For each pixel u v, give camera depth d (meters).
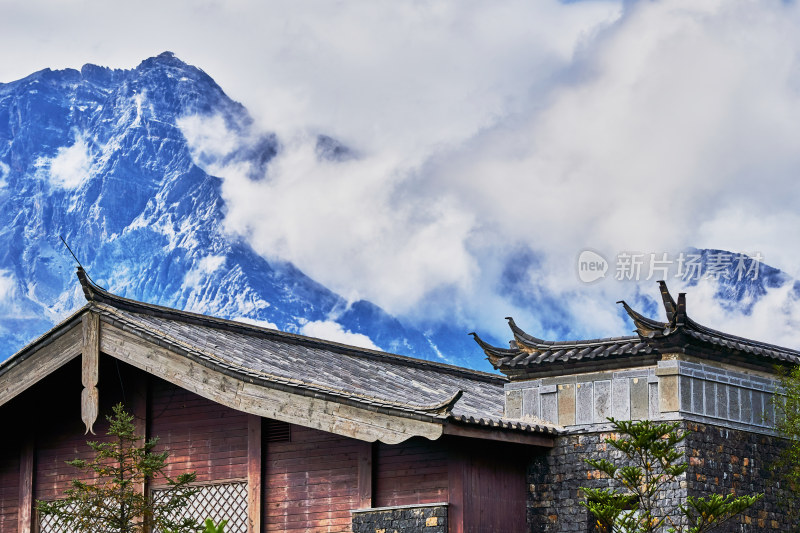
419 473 17.36
